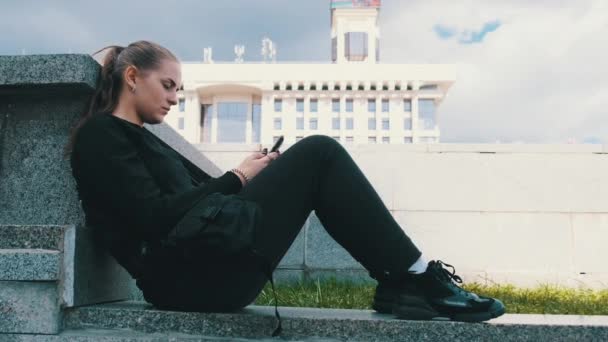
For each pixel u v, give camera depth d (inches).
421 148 202.5
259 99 2320.4
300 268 191.6
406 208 200.2
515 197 199.3
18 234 61.6
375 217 60.0
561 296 157.4
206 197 57.1
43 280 59.0
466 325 58.6
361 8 3095.5
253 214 55.8
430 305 60.3
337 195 60.1
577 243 196.1
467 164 201.5
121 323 60.9
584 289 180.5
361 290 152.8
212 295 59.4
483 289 170.1
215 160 200.4
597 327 57.9
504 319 62.7
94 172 56.5
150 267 59.2
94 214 61.9
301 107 2237.9
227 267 58.2
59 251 60.2
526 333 58.3
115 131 58.5
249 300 62.5
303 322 59.9
